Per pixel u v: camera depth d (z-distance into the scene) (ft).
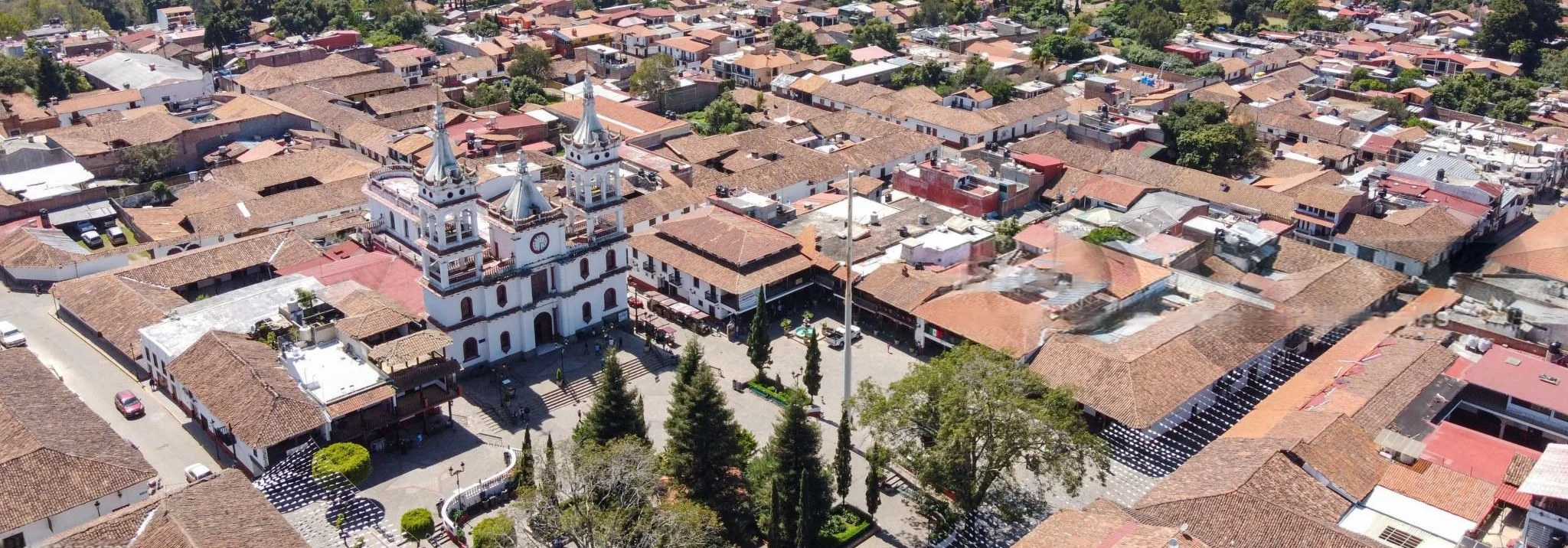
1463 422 350.84
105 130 591.78
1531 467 298.35
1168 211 481.87
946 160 570.05
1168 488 299.58
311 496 311.06
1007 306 378.94
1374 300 288.92
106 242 495.41
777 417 371.56
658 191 517.14
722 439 298.35
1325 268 297.94
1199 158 590.55
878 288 424.05
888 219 494.18
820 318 442.91
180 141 591.37
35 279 452.35
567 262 408.46
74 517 292.81
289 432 320.09
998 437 294.05
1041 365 358.43
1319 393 348.18
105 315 404.77
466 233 383.86
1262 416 339.36
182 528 262.88
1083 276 309.63
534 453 345.92
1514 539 280.72
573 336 420.77
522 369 402.52
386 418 343.87
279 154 588.50
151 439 349.20
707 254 444.96
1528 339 346.74
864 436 360.69
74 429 318.45
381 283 422.00
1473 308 345.51
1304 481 294.46
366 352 362.74
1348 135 637.30
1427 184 522.47
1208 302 352.69
